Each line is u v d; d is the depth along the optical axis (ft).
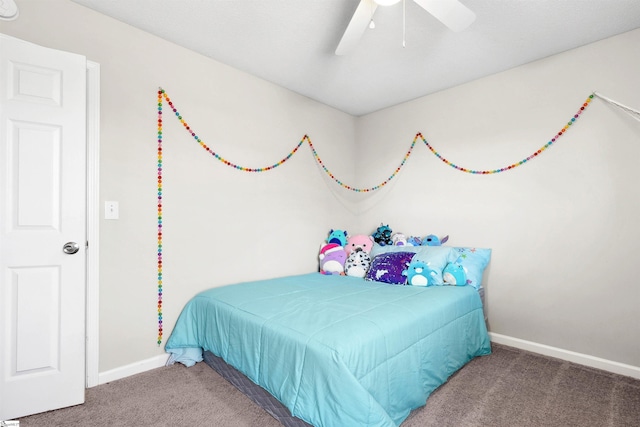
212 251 8.23
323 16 6.54
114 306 6.63
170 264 7.48
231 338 6.17
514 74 8.52
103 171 6.52
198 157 8.00
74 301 5.82
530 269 8.22
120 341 6.71
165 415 5.41
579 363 7.44
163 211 7.38
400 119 11.12
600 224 7.25
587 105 7.42
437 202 10.07
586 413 5.46
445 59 8.13
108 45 6.62
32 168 5.55
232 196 8.67
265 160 9.46
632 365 6.84
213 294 7.34
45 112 5.65
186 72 7.79
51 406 5.54
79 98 5.95
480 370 7.06
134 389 6.24
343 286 8.11
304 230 10.59
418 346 5.62
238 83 8.80
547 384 6.44
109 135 6.61
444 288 7.66
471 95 9.36
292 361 4.82
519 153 8.42
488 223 8.95
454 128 9.71
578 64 7.55
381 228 11.04
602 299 7.22
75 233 5.87
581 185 7.50
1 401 5.24
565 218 7.72
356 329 4.90
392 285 8.25
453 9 5.03
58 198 5.75
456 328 6.81
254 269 9.16
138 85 7.02
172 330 7.48
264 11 6.40
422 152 10.48
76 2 6.23
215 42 7.53
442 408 5.59
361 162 12.34
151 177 7.19
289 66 8.64
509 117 8.60
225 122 8.52
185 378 6.67
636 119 6.84
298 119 10.39
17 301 5.39
